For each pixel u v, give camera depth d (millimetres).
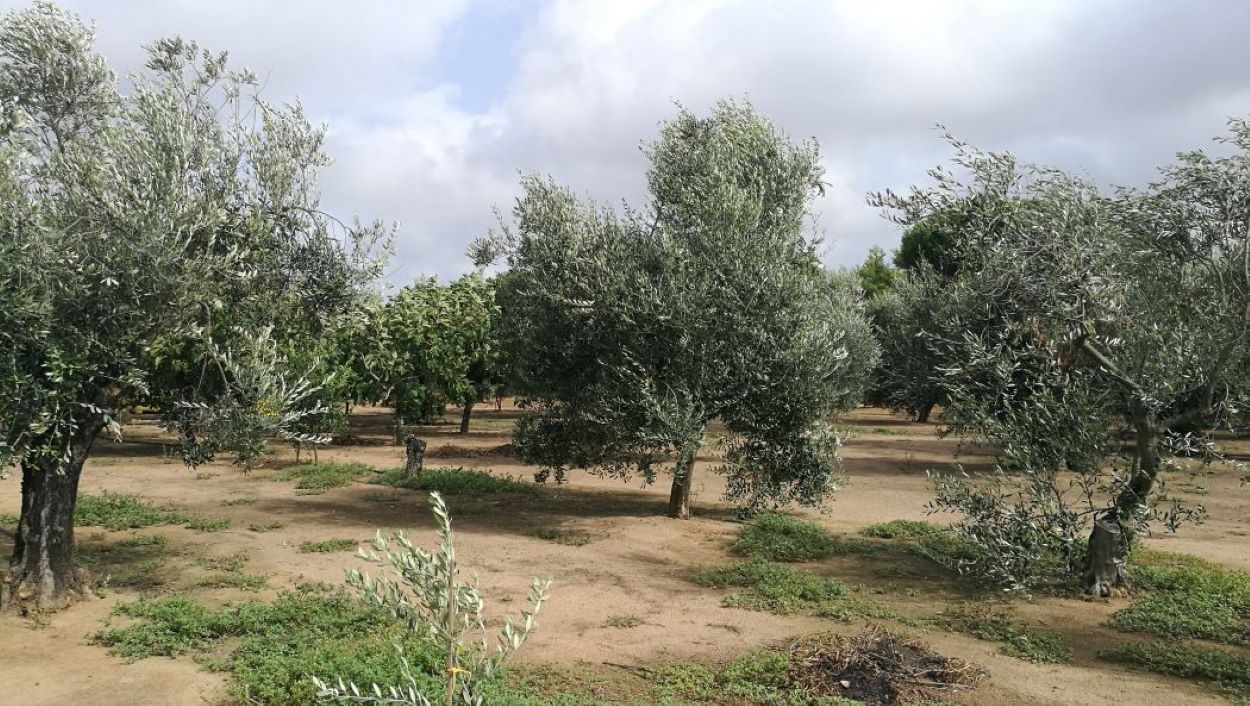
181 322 8500
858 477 20953
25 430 7691
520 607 9672
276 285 10078
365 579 4070
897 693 7348
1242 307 9953
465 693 4168
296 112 10203
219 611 9031
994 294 10727
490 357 26750
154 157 8391
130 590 9898
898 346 27312
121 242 7984
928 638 8859
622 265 13578
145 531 13234
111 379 8328
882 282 50656
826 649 8211
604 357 14094
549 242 14086
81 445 9000
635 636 8758
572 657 8133
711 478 20219
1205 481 19734
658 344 13266
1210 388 9961
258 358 9070
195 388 9289
